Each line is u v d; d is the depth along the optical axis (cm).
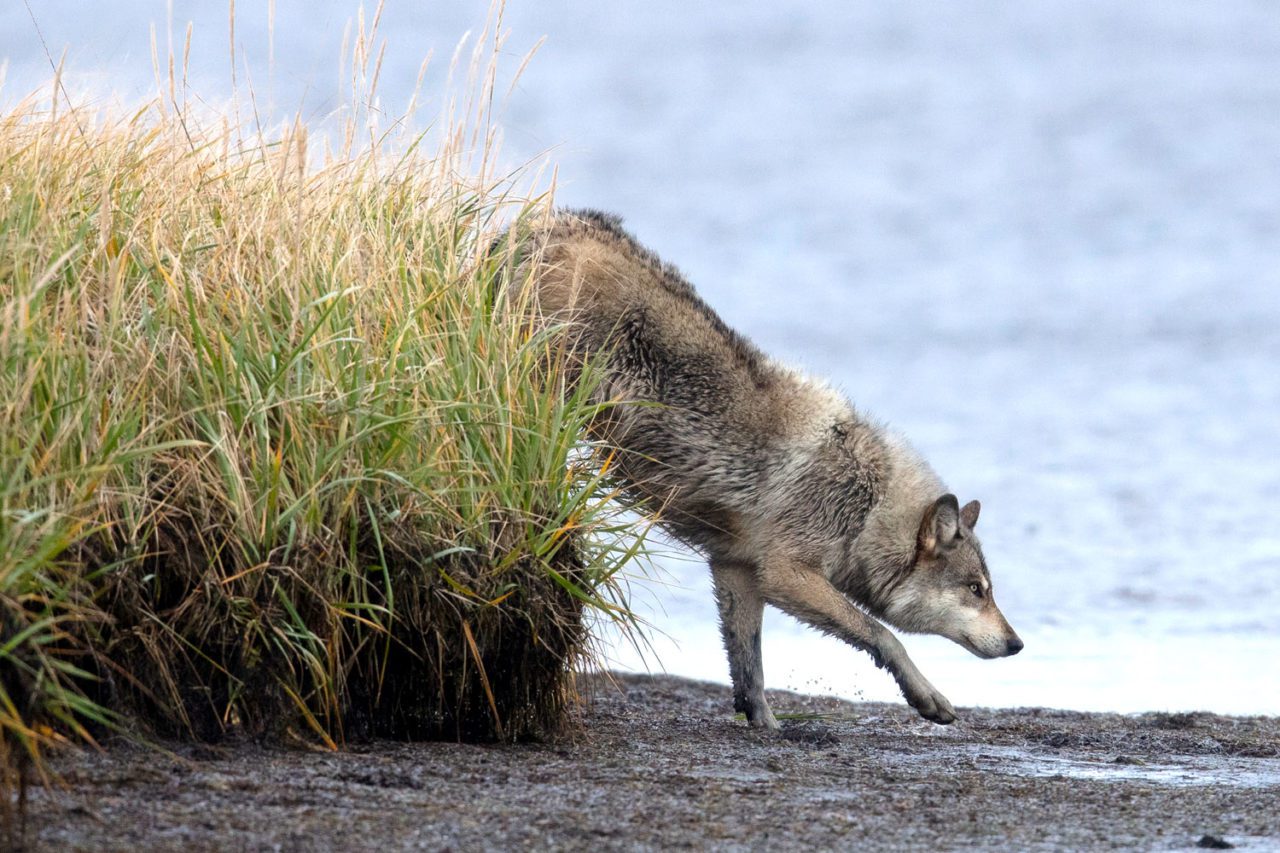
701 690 1911
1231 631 2252
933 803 1134
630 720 1530
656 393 1636
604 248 1659
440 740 1276
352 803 1003
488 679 1278
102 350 1128
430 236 1457
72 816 917
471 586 1236
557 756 1243
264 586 1141
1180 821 1100
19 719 912
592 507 1344
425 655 1236
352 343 1248
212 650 1129
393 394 1247
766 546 1669
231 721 1148
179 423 1151
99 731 1079
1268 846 1026
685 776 1178
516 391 1322
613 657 1867
